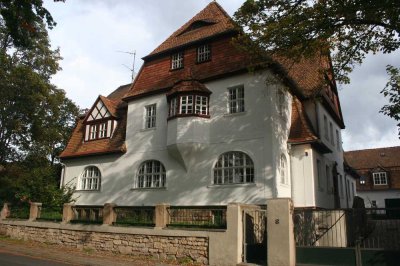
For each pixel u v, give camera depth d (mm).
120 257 13094
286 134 18422
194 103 18344
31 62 29438
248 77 17875
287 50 14328
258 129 16969
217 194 17312
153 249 12891
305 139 18109
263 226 12930
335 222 12688
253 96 17516
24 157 29672
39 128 29094
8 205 19953
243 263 11078
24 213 19031
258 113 17172
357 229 12789
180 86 18703
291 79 18719
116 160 22047
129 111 22203
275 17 14164
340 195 24797
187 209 12758
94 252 14234
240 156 17375
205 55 20234
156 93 20969
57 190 21141
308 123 19641
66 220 16266
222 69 18781
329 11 12984
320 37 13680
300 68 22406
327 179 21750
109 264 11695
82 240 15172
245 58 18156
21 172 28172
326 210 11906
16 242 17141
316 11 13164
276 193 15984
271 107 16938
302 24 13477
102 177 22453
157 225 13055
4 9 14828
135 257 13039
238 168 17219
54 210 18156
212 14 21969
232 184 17031
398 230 13664
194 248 12016
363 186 47219
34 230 17516
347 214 12906
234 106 18250
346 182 28922
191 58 20609
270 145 16453
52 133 29922
